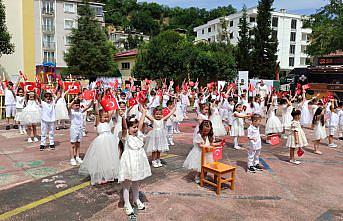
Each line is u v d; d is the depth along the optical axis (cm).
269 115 1070
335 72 2383
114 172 569
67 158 773
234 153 887
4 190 553
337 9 2692
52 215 459
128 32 8044
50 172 657
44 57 4675
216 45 3984
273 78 3816
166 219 454
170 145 964
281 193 574
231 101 1198
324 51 2642
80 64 3444
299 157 852
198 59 2969
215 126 930
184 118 1664
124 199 475
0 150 853
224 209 495
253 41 3881
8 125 1207
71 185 582
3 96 1430
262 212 489
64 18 4775
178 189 576
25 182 595
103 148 572
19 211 470
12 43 2061
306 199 548
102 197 528
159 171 683
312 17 2906
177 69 2970
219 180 552
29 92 1017
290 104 1120
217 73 3061
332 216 482
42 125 860
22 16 2106
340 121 1144
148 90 1376
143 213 470
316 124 909
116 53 4750
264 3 3812
